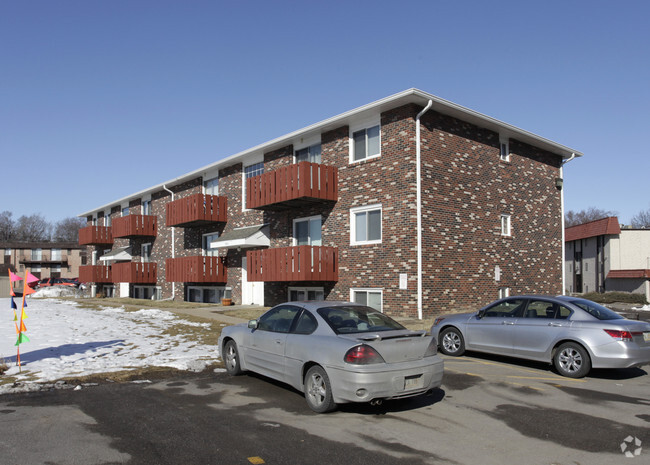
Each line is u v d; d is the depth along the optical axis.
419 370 6.50
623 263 38.72
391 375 6.26
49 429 5.73
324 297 19.59
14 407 6.65
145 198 34.28
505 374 9.09
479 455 5.08
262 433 5.70
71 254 75.31
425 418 6.35
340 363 6.30
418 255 16.47
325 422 6.15
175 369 9.18
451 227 17.81
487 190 19.56
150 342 12.35
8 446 5.17
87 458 4.86
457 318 11.03
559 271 23.23
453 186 18.05
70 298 35.28
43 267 74.19
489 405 6.98
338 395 6.29
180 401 7.07
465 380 8.54
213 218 25.39
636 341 8.56
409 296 16.50
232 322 16.77
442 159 17.73
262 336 7.96
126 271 31.62
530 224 21.73
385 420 6.25
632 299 31.88
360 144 18.80
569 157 24.20
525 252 21.27
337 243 19.17
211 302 27.06
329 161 19.77
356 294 18.47
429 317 16.62
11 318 18.39
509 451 5.20
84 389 7.68
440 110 17.62
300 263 18.50
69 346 11.56
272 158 22.78
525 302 10.05
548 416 6.45
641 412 6.66
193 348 11.51
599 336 8.64
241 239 22.17
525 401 7.20
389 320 7.57
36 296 39.75
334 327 6.91
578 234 43.25
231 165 25.62
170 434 5.62
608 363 8.50
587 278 42.22
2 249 73.00
